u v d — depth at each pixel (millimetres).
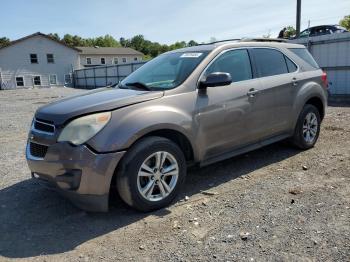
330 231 3129
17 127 9875
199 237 3184
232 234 3188
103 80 38406
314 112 5785
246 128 4637
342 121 8234
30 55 46406
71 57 49156
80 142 3340
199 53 4547
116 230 3418
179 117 3855
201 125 4094
